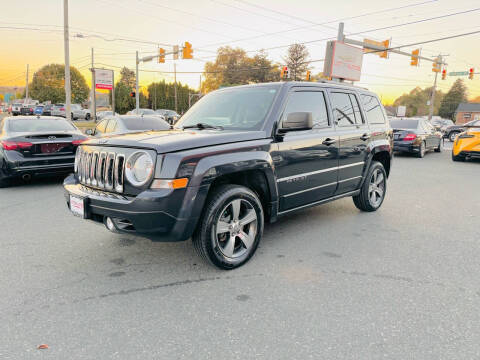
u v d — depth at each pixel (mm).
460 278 3289
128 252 3893
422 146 14125
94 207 3172
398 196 6898
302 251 3941
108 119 9664
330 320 2570
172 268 3480
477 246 4145
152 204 2863
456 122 84250
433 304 2807
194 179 2979
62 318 2588
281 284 3146
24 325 2494
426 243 4230
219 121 4074
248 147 3416
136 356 2176
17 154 6910
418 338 2357
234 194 3305
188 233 3037
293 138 3893
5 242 4188
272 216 3781
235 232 3428
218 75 83625
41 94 99438
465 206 6102
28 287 3070
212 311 2693
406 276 3322
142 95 98312
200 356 2178
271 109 3809
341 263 3619
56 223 4949
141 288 3062
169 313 2664
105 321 2553
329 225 4918
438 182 8508
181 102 103062
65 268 3471
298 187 4023
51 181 8180
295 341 2324
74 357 2162
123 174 3072
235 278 3264
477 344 2299
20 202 6156
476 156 12062
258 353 2203
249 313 2666
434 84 44625
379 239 4355
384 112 5828
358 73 26375
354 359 2150
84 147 3559
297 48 77625
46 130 7777
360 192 5328
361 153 4992
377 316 2625
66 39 19812
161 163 2928
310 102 4258
